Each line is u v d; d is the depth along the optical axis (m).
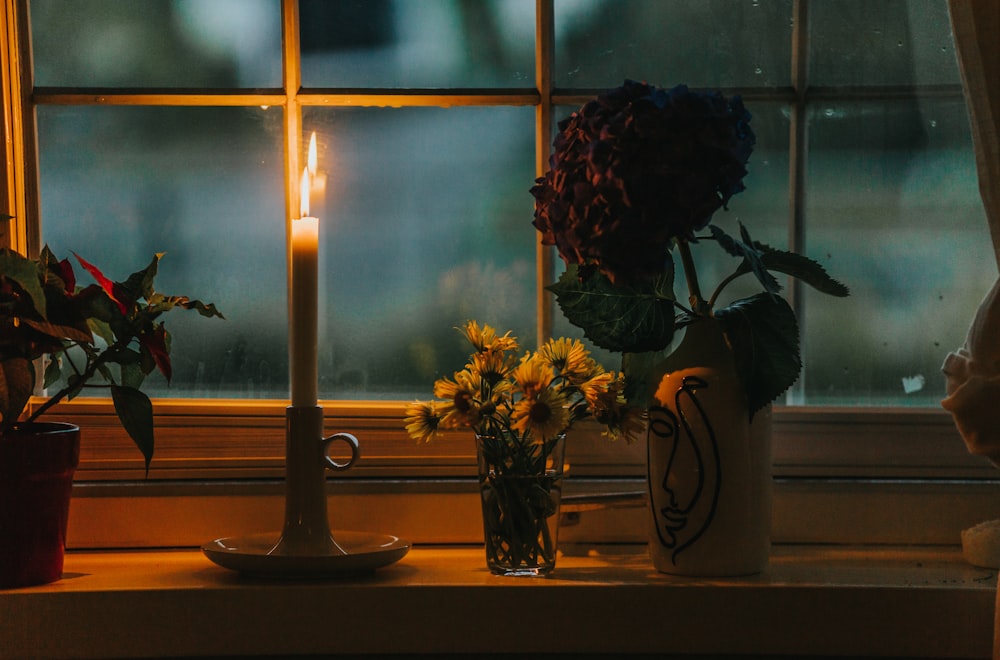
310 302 1.87
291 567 1.82
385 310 2.03
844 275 2.03
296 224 1.87
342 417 2.00
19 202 1.99
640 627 1.82
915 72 2.02
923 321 2.03
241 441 2.00
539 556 1.86
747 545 1.86
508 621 1.82
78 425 1.98
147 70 2.02
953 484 1.99
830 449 2.00
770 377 1.84
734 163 1.79
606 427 1.89
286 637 1.82
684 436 1.85
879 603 1.82
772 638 1.82
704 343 1.86
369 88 2.02
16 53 1.99
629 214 1.78
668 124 1.78
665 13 2.03
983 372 1.81
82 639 1.81
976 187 2.03
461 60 2.03
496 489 1.86
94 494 1.97
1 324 1.79
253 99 2.01
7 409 1.79
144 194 2.02
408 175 2.03
